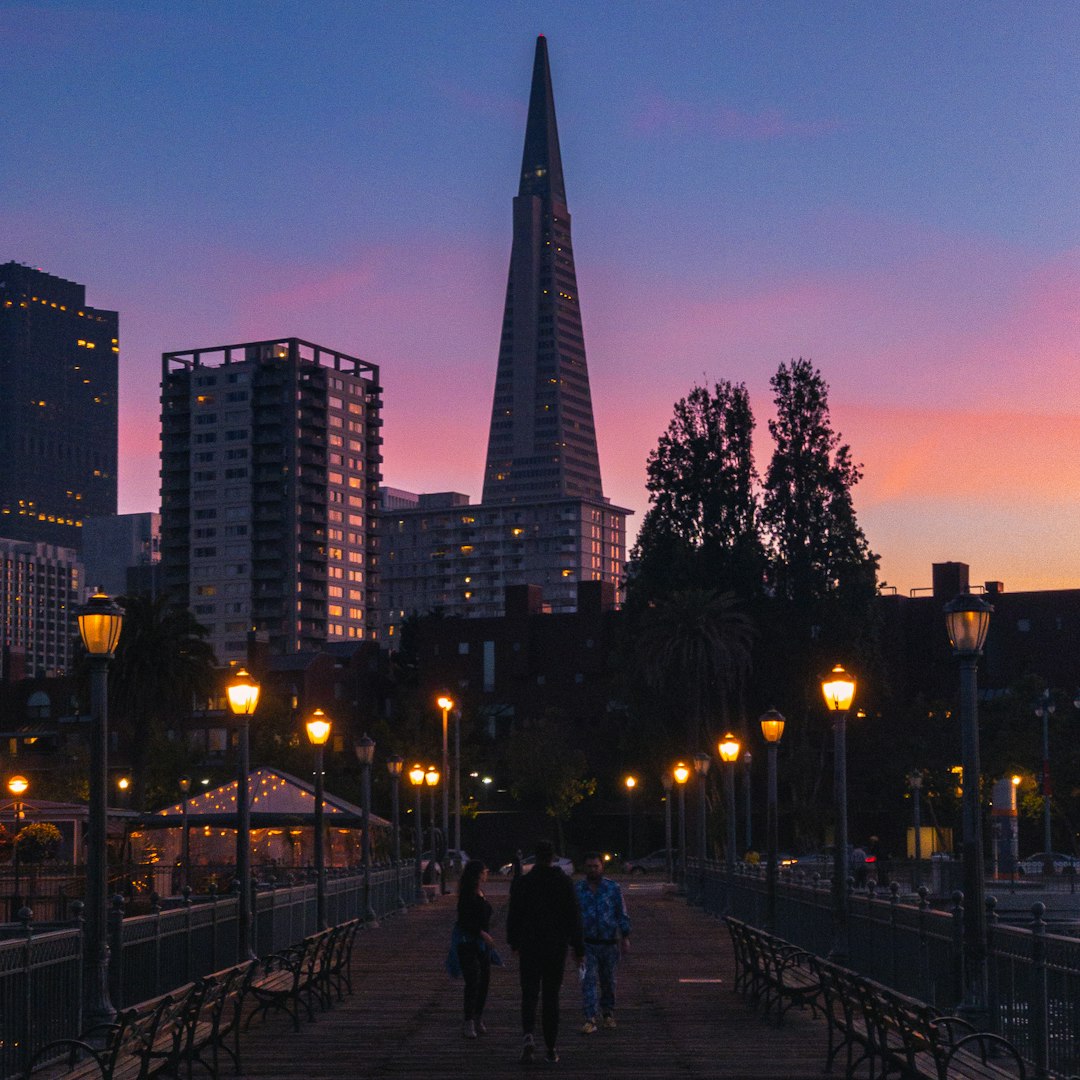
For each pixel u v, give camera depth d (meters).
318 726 32.97
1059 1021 13.04
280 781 55.81
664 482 95.94
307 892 32.12
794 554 93.69
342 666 141.25
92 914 15.45
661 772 96.06
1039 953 13.49
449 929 40.72
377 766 114.06
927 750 102.06
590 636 129.75
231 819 54.88
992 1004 15.18
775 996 22.25
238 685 23.75
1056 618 112.44
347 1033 18.78
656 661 88.00
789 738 95.25
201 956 21.58
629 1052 16.97
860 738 107.44
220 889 50.06
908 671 115.12
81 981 15.70
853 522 93.81
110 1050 12.34
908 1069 13.23
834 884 23.70
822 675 91.31
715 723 94.06
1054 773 95.38
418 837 59.94
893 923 19.84
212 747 127.75
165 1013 13.77
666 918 47.09
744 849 100.56
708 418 96.31
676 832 118.56
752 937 21.38
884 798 103.31
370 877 42.56
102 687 15.88
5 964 13.33
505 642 131.50
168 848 58.00
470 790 112.94
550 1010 16.14
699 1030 18.92
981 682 113.19
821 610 91.94
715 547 93.94
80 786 98.38
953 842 101.75
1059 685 111.62
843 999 15.44
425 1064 16.12
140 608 75.88
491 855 117.50
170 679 75.69
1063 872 76.88
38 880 46.50
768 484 95.88
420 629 135.25
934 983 17.33
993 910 15.58
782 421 95.81
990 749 98.06
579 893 18.80
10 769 118.19
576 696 129.25
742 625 89.06
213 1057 15.27
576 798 114.50
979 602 16.17
